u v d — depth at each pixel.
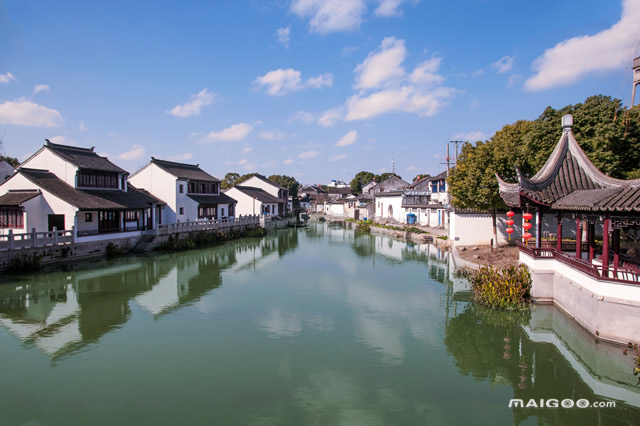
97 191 32.19
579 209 13.48
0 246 22.83
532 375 11.27
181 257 31.44
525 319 15.53
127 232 32.12
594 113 24.08
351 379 11.05
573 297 14.13
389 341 13.76
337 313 16.97
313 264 29.25
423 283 22.59
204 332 14.70
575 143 17.69
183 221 42.94
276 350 13.03
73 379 11.05
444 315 16.48
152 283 22.61
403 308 17.61
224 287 21.84
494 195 25.36
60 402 9.87
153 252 32.81
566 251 19.34
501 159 25.47
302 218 81.00
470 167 26.55
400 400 9.96
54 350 13.05
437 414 9.34
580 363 12.02
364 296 19.77
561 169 17.53
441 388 10.57
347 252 35.56
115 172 34.12
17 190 28.12
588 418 9.17
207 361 12.20
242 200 60.38
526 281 16.78
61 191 28.58
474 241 29.81
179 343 13.64
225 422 9.02
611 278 11.75
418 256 32.56
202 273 25.69
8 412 9.42
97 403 9.82
